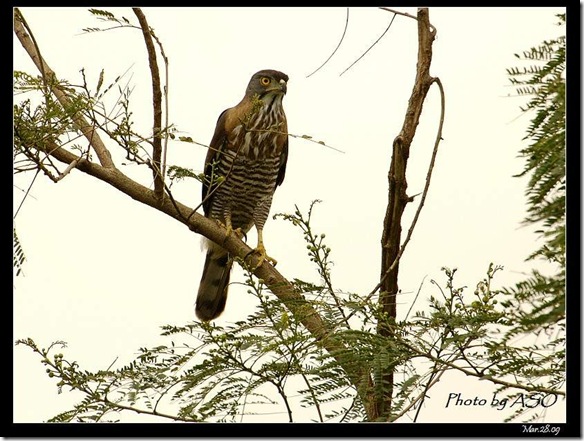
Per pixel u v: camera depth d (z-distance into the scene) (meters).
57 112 7.88
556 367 6.50
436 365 6.57
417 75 8.85
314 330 6.91
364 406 6.82
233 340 6.63
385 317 6.87
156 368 6.82
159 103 8.54
